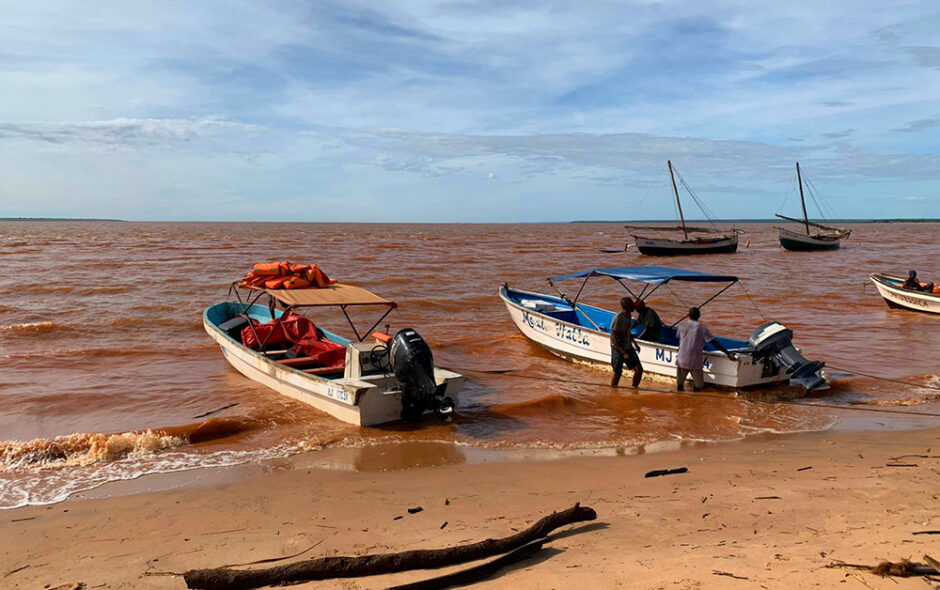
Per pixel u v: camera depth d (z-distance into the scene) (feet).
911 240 289.74
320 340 42.80
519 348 52.44
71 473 25.96
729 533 17.57
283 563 17.01
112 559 17.87
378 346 34.24
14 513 21.95
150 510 21.99
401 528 19.48
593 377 43.65
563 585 13.84
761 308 75.61
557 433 31.63
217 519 21.03
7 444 28.48
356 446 29.50
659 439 30.55
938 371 44.68
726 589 13.12
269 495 23.32
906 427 32.27
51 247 171.12
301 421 33.32
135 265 118.62
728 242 181.68
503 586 14.03
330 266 126.11
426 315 69.46
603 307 77.51
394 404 32.91
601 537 17.43
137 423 33.09
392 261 140.56
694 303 79.30
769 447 28.81
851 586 13.12
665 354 41.11
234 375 43.01
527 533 17.02
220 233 321.93
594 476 24.93
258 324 45.29
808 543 16.31
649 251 171.94
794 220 197.67
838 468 24.95
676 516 19.30
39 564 17.67
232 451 28.78
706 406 36.17
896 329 61.46
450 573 15.20
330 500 22.66
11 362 46.06
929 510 19.24
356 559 15.52
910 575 13.56
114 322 61.98
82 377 42.29
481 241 246.88
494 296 83.10
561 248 199.82
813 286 99.96
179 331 59.26
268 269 40.04
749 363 38.29
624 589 13.42
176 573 16.60
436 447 29.40
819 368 38.32
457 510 21.17
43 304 72.28
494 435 31.27
